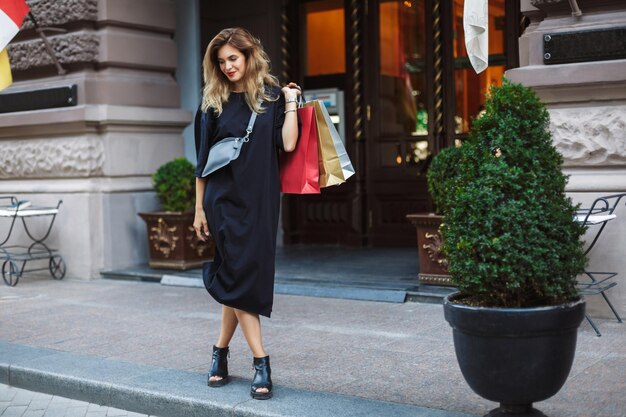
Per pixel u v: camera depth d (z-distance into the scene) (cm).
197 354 540
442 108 960
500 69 915
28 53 916
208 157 440
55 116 891
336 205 1055
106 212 892
